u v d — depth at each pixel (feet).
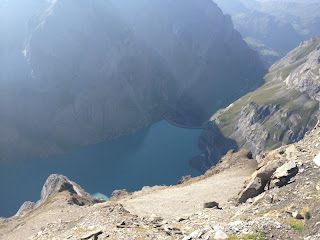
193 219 132.46
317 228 74.02
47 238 144.66
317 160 126.21
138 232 112.27
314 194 101.24
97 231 120.37
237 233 84.07
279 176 126.82
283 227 82.74
